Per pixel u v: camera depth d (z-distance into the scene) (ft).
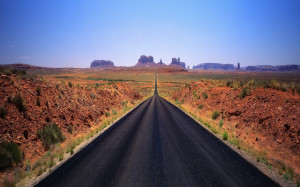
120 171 15.24
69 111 33.27
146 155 19.01
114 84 89.30
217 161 17.37
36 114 25.32
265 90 38.24
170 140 24.57
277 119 26.21
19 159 17.72
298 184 13.16
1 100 22.21
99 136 27.17
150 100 100.53
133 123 36.68
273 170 15.78
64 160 18.17
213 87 66.23
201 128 31.91
